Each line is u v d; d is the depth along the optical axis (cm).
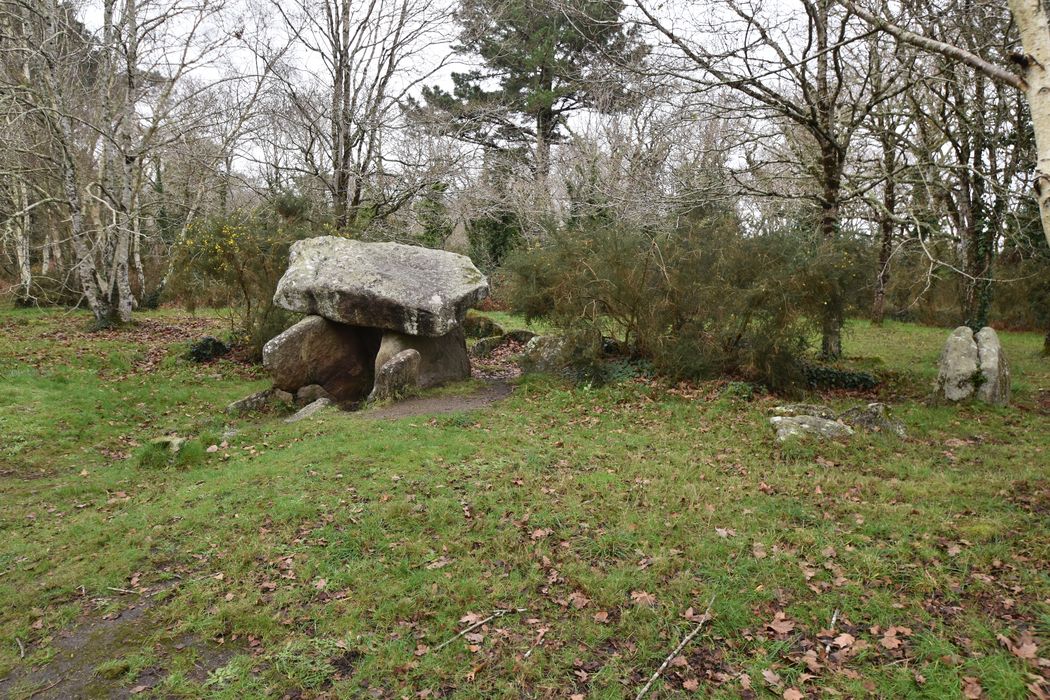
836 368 1147
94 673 394
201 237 1359
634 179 2014
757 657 375
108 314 1681
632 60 1337
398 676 375
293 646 405
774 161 1322
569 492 605
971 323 1506
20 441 843
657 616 414
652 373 1038
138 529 579
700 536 511
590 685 361
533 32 2609
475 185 2439
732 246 990
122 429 953
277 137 2803
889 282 2173
